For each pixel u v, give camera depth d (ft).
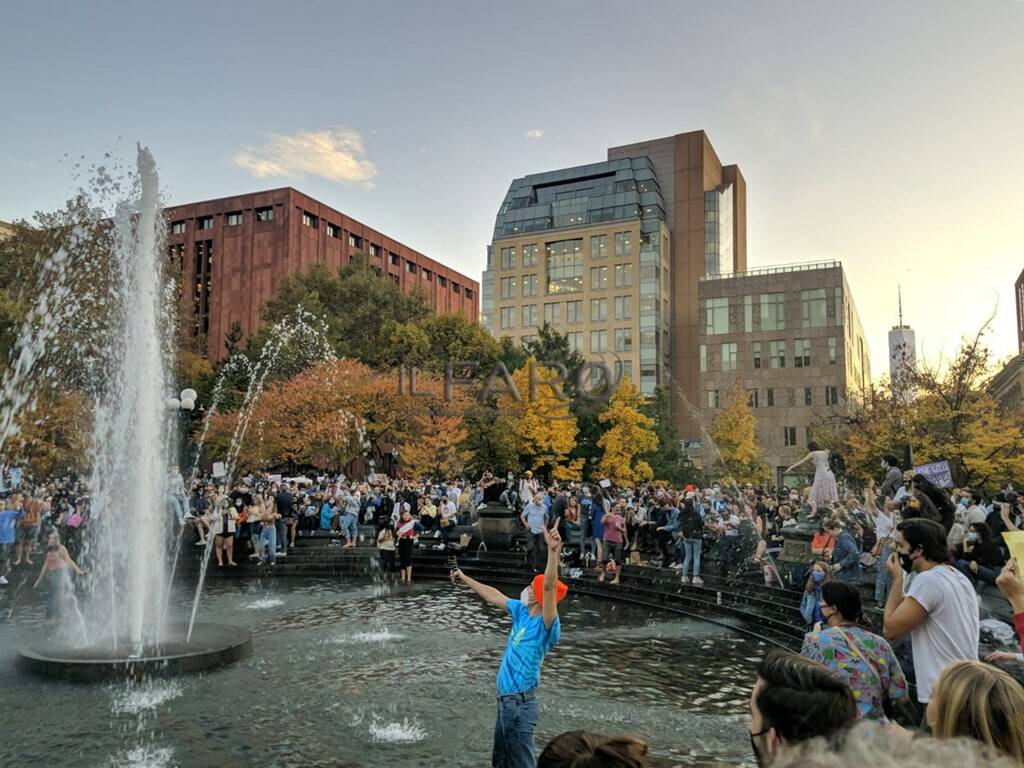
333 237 322.55
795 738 7.78
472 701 30.17
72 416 104.83
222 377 165.07
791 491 90.38
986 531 37.88
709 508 74.02
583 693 31.83
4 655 37.32
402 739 25.59
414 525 71.92
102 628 42.98
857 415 127.85
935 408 102.37
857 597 14.46
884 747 4.28
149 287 47.50
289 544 76.59
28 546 69.82
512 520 77.05
